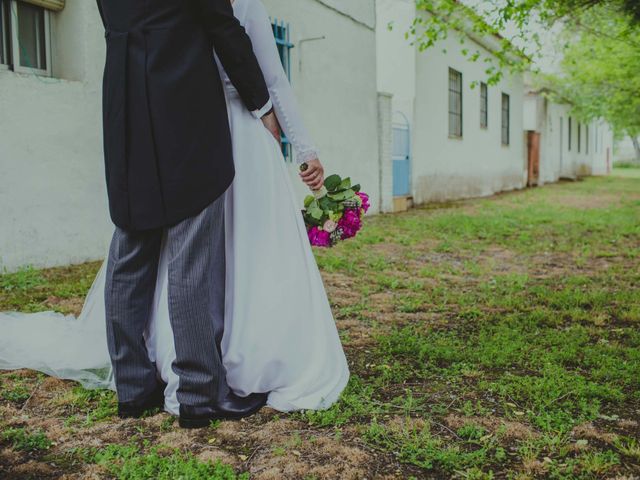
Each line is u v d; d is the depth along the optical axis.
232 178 2.25
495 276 5.72
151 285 2.34
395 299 4.66
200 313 2.18
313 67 9.05
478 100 16.92
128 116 2.12
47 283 4.57
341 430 2.24
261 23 2.34
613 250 7.38
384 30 12.91
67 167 5.33
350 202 2.48
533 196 16.94
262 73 2.31
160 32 2.09
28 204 5.02
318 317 2.48
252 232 2.34
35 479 1.88
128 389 2.32
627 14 8.31
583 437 2.22
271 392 2.45
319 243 2.51
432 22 8.52
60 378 2.75
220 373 2.26
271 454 2.05
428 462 1.98
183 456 2.02
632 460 2.04
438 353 3.18
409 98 12.84
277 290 2.36
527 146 22.08
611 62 18.55
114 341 2.29
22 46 5.25
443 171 14.72
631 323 3.98
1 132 4.79
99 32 5.56
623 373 2.88
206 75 2.15
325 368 2.46
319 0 9.10
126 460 1.99
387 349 3.29
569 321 4.05
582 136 32.69
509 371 2.98
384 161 11.28
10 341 2.85
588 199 15.72
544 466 1.97
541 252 7.26
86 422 2.29
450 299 4.64
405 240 7.77
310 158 2.47
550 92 23.12
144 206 2.14
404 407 2.44
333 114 9.66
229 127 2.28
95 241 5.62
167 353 2.32
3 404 2.48
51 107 5.17
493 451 2.10
